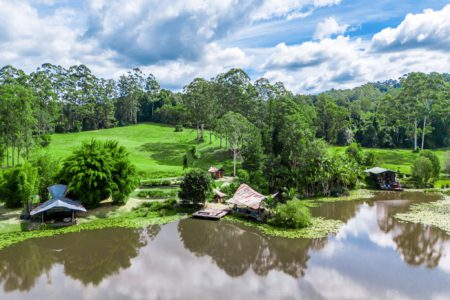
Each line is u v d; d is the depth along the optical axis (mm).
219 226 37062
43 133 86438
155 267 26641
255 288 22812
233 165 71188
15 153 73375
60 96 113625
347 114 106812
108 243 31781
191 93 91625
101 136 102375
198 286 23188
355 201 49656
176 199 45906
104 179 39281
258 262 27500
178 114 121562
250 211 40438
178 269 26219
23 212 38094
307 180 52781
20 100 54812
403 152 93188
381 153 91000
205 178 43625
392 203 48094
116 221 37969
